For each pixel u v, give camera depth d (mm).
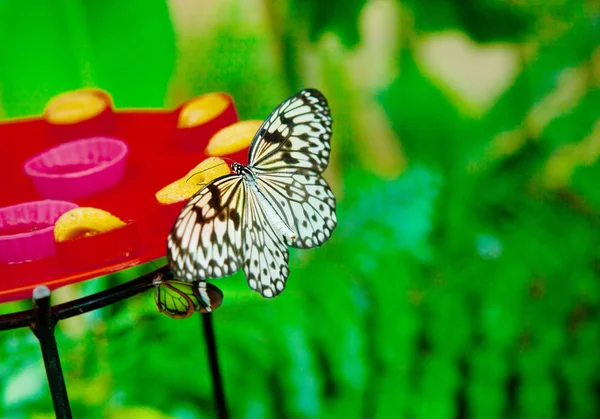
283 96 2123
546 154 2426
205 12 1991
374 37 2438
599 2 2332
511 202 2303
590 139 2400
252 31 2016
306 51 2139
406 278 1942
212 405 1791
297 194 1413
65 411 1360
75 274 1361
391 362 1892
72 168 1509
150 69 1902
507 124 2449
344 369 1864
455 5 2186
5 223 1427
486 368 1910
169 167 1498
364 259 1944
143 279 1373
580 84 2486
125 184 1477
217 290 1375
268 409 1824
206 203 1358
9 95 1878
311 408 1839
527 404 1902
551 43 2400
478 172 2381
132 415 1728
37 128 1599
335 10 2047
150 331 1799
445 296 1977
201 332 1826
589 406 1913
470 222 2197
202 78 2029
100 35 1874
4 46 1855
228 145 1472
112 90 1904
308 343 1862
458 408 1913
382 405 1863
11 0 1839
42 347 1348
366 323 1917
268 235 1395
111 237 1366
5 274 1371
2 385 1751
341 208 2107
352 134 2436
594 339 1943
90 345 1777
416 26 2270
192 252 1342
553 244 2105
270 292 1382
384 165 2471
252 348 1839
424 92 2439
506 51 2545
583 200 2285
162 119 1590
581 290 2012
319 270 1927
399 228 2008
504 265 2053
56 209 1433
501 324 1938
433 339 1937
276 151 1417
